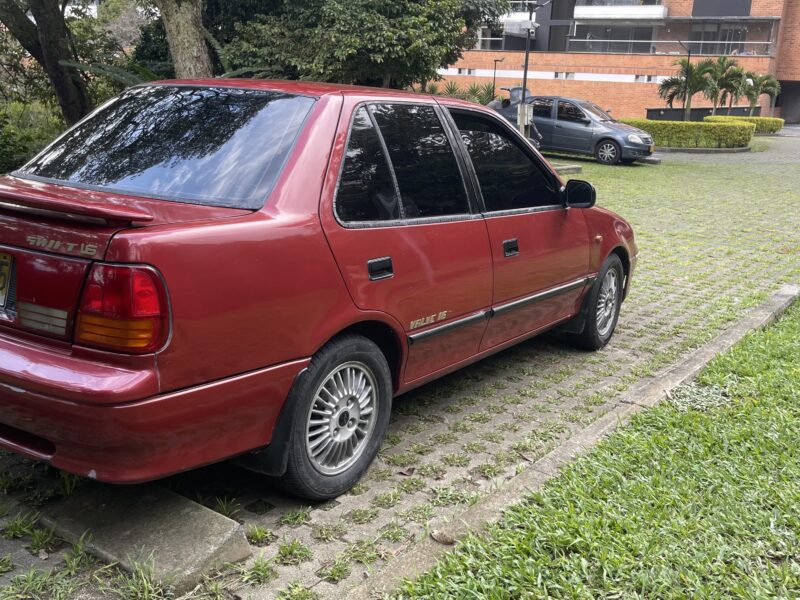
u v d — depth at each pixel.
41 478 3.38
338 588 2.79
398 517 3.33
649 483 3.44
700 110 37.31
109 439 2.58
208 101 3.69
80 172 3.48
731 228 11.98
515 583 2.68
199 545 2.83
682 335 6.39
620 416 4.26
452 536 2.97
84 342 2.63
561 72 39.28
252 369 2.94
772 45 38.12
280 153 3.27
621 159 21.59
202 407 2.78
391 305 3.58
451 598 2.60
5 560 2.77
